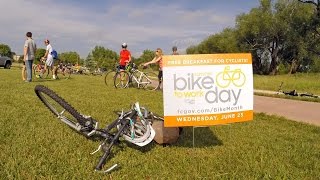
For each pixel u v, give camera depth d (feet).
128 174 3.78
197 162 4.32
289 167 4.30
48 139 4.76
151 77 13.80
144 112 4.70
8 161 3.82
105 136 4.38
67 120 4.76
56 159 4.01
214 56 4.58
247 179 3.82
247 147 5.06
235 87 4.66
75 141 4.73
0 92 9.04
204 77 4.54
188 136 5.52
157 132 4.79
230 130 6.16
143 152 4.58
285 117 8.41
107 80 15.25
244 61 4.70
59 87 11.70
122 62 13.79
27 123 5.59
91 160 4.11
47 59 16.39
